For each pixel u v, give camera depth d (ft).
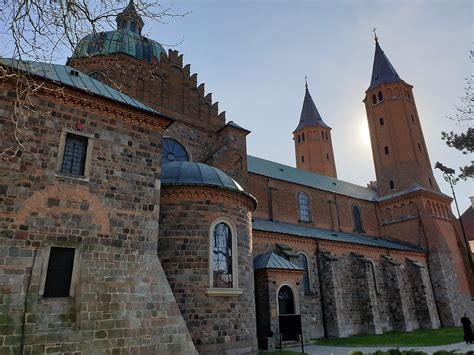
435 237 148.36
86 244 41.86
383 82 184.85
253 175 126.82
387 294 126.00
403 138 173.17
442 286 140.15
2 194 38.24
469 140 72.84
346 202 155.43
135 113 50.75
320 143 212.64
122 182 47.11
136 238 45.93
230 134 94.84
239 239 64.08
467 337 80.38
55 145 43.24
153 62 92.73
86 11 26.18
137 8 26.35
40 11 24.68
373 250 129.18
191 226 60.13
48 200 40.83
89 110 47.32
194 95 98.53
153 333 42.75
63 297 38.75
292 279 86.99
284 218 128.26
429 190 158.81
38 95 43.68
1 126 40.24
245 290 62.23
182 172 65.00
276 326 79.36
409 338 95.04
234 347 57.06
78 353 37.17
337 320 102.37
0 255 36.35
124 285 42.88
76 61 86.63
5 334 34.12
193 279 57.36
